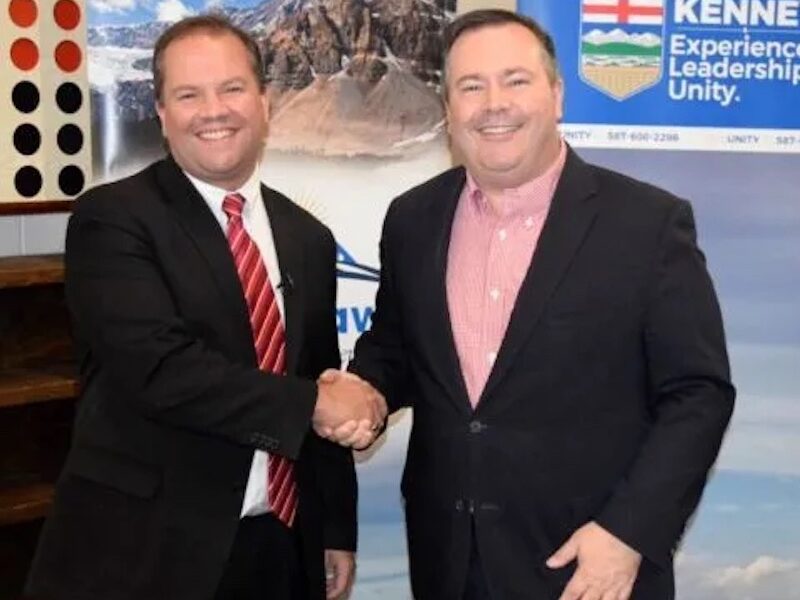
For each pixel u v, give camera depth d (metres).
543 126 1.72
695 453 1.65
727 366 1.71
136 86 2.71
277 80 2.79
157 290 1.80
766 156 2.83
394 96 2.88
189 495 1.84
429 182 1.95
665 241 1.71
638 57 2.75
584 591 1.62
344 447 2.04
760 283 2.88
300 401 1.80
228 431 1.79
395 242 1.91
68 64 2.64
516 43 1.72
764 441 2.93
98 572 1.81
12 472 2.54
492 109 1.69
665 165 2.80
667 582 1.78
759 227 2.85
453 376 1.77
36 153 2.62
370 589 3.03
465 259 1.81
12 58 2.56
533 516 1.73
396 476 3.00
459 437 1.76
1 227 2.69
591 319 1.70
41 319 2.55
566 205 1.75
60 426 2.59
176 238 1.84
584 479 1.72
